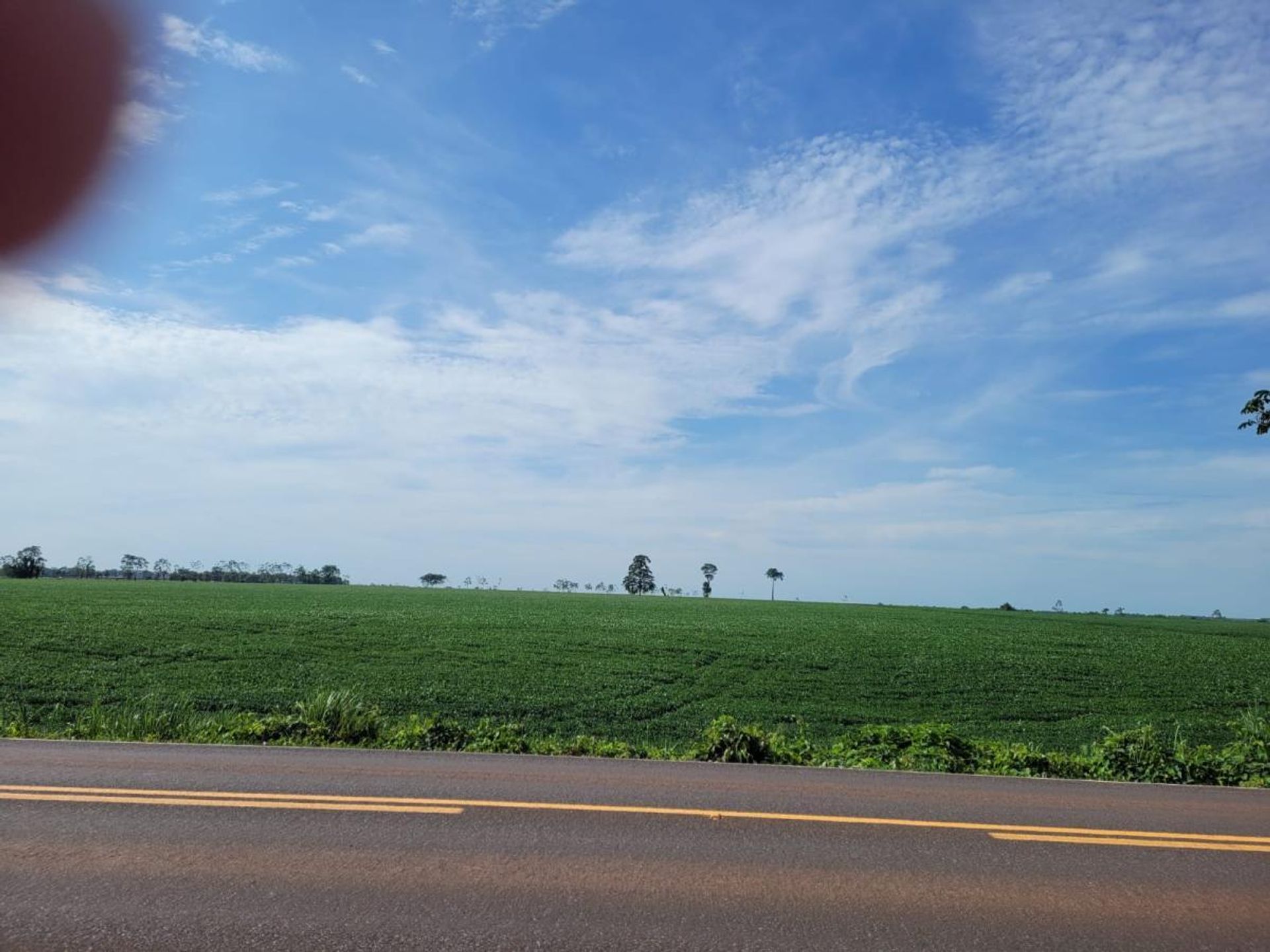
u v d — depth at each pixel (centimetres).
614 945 526
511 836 743
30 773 959
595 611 7375
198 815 782
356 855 680
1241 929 584
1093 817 893
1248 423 1650
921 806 920
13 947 499
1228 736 2564
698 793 945
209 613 5472
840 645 4947
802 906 600
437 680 3117
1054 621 8400
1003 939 555
